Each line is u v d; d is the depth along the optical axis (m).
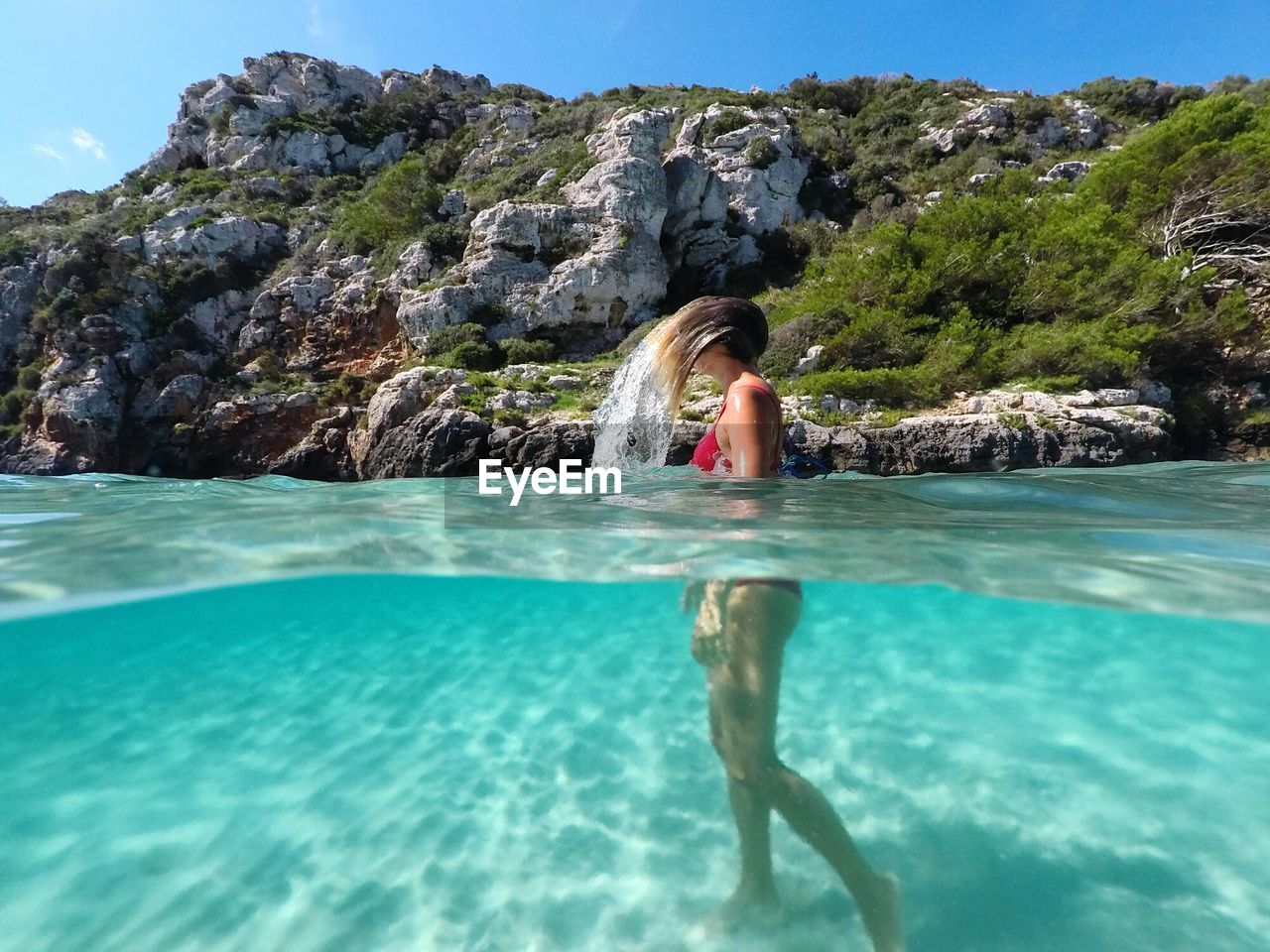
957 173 26.19
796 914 1.04
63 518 2.51
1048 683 1.82
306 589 2.13
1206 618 1.44
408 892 1.13
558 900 1.11
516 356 17.27
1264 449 12.09
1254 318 13.55
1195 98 31.56
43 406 17.83
